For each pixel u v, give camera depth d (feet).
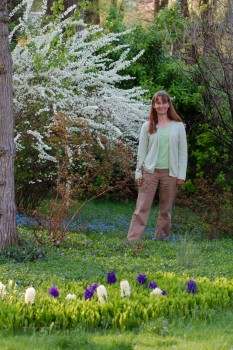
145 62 49.11
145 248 28.53
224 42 36.24
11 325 16.84
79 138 30.91
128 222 40.09
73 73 37.96
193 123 47.65
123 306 18.19
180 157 32.71
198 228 34.73
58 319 17.26
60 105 36.24
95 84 38.73
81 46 38.91
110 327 17.53
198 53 37.93
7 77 26.48
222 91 37.76
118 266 24.03
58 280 21.09
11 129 26.71
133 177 32.81
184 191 43.42
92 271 22.94
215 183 45.16
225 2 37.58
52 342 15.92
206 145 46.32
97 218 40.78
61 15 39.09
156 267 24.13
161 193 32.68
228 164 47.06
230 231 34.58
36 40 38.17
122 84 48.57
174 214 39.37
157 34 48.26
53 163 37.09
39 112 34.94
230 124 39.29
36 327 17.15
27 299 17.75
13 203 26.63
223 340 16.52
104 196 48.67
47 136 34.63
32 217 32.65
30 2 39.81
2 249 25.89
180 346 15.72
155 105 31.91
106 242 29.40
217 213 34.86
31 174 36.99
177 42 45.55
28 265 24.03
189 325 17.98
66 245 28.09
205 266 25.04
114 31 48.62
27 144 36.11
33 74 37.11
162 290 20.11
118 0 80.18
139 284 21.29
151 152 32.17
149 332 17.15
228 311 19.71
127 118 39.19
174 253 27.43
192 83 45.96
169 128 32.24
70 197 29.32
